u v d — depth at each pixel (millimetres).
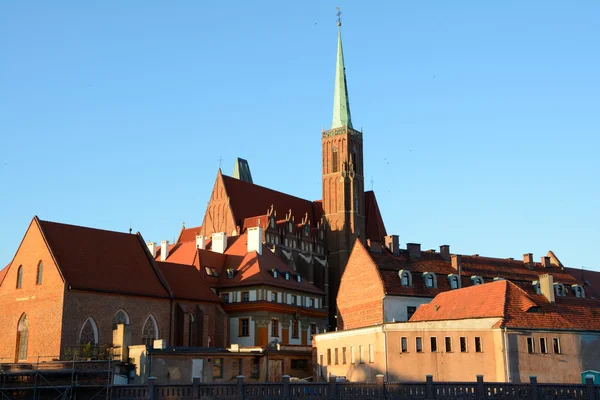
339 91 182125
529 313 74625
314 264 162375
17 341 93188
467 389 55531
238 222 155000
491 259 115062
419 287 100438
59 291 89125
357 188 176375
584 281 136375
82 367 72500
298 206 176625
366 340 81500
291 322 119125
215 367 85375
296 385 56688
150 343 98062
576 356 74438
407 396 55969
